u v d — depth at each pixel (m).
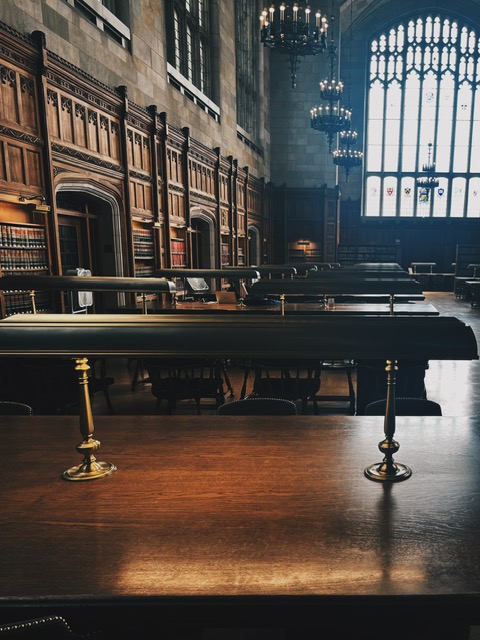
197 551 1.50
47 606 1.33
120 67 9.18
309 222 22.95
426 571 1.41
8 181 6.31
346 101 24.66
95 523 1.67
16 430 2.55
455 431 2.44
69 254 8.65
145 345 1.52
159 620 1.36
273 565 1.43
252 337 1.50
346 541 1.54
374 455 2.16
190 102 12.77
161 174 10.91
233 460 2.12
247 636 2.39
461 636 1.76
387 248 25.09
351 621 1.47
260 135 20.89
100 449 2.26
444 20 24.23
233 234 16.73
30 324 1.59
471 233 25.09
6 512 1.75
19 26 6.54
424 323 1.55
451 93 24.91
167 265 11.16
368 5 23.27
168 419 2.64
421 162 25.42
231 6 16.30
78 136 7.86
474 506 1.74
